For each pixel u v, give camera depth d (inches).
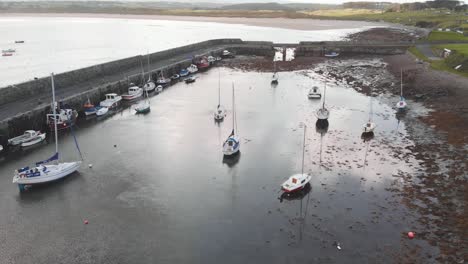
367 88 2470.5
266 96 2345.0
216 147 1531.7
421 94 2139.5
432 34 4239.7
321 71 3088.1
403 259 860.6
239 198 1137.4
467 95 1977.1
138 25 7593.5
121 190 1181.1
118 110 2050.9
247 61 3604.8
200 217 1038.4
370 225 990.4
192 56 3326.8
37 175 1179.9
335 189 1176.8
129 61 2736.2
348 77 2822.3
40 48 4424.2
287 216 1039.6
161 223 1010.1
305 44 4025.6
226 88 2571.4
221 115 1871.3
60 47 4510.3
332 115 1935.3
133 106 2130.9
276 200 1122.7
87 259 871.7
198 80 2829.7
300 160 1392.7
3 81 2674.7
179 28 6879.9
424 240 924.6
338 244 916.6
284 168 1332.4
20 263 856.3
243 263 855.1
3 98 1723.7
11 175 1269.7
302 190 1170.6
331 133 1664.6
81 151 1480.1
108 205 1095.0
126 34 5954.7
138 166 1352.1
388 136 1609.3
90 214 1049.5
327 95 2337.6
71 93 1948.8
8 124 1509.6
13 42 4918.8
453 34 4158.5
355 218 1023.6
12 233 962.1
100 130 1731.1
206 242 930.1
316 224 1000.2
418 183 1194.0
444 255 867.4
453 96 2012.8
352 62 3444.9
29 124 1616.6
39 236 952.3
